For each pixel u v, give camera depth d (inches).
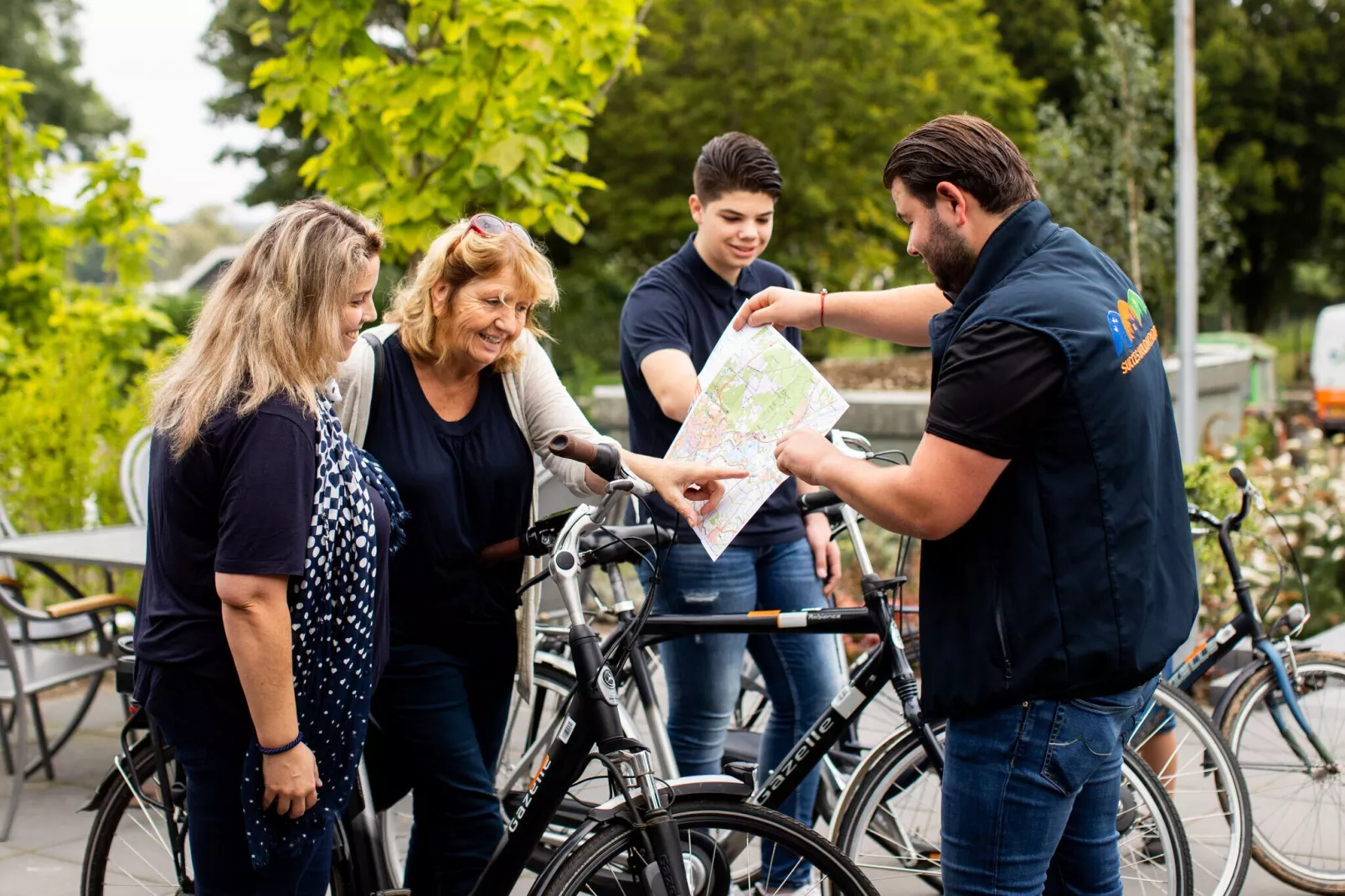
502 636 107.1
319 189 195.6
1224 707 143.3
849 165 643.5
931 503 79.7
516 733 160.4
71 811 165.2
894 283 733.3
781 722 130.6
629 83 633.0
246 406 80.7
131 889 112.0
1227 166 964.6
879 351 873.5
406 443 100.8
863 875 92.4
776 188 126.2
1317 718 142.3
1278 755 151.4
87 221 284.7
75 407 242.4
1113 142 443.5
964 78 640.4
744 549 126.4
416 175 195.3
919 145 83.7
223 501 81.7
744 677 153.2
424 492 100.4
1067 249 83.0
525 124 184.5
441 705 103.4
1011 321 78.4
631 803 87.7
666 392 122.3
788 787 115.3
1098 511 79.5
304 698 86.9
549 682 128.3
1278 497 253.6
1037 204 83.4
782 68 612.7
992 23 730.8
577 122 195.2
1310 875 137.1
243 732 86.1
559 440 94.4
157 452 85.0
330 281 83.2
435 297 98.6
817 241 653.3
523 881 140.2
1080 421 78.6
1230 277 971.3
